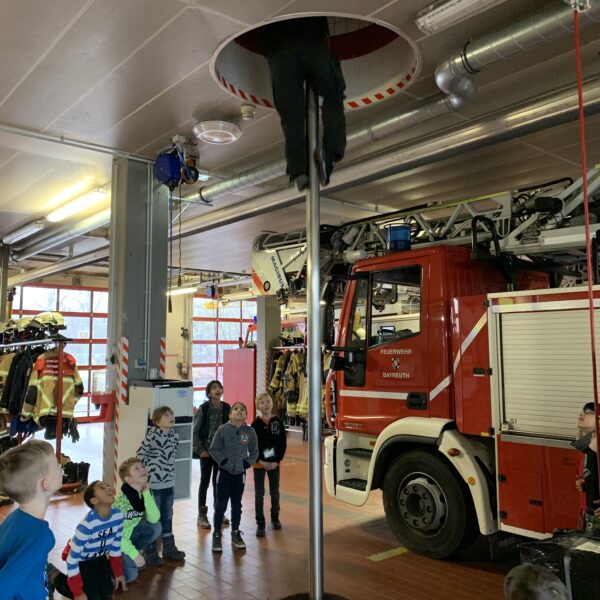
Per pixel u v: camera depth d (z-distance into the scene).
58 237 10.66
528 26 3.90
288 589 4.06
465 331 4.43
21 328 7.74
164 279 6.92
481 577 4.25
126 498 4.12
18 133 6.14
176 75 4.95
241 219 8.82
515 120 5.04
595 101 4.53
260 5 3.89
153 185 7.02
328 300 5.07
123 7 3.96
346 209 9.13
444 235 5.68
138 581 4.22
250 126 6.07
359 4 3.89
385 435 4.89
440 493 4.59
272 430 5.44
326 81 3.72
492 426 4.19
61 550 4.92
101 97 5.38
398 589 4.03
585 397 3.74
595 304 3.71
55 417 7.17
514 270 5.16
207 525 5.57
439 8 3.76
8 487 1.94
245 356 13.45
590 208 4.76
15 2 3.88
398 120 5.38
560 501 3.77
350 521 5.79
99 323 17.72
